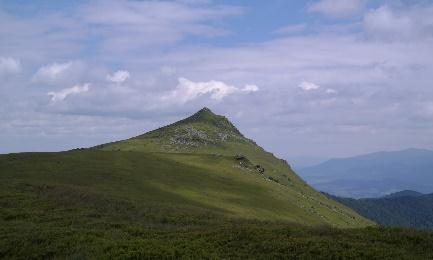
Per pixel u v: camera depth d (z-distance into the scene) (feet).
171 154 433.48
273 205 312.09
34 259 88.02
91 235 102.83
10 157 281.33
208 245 95.81
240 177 383.04
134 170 297.74
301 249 92.38
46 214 136.56
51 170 255.09
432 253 92.17
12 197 158.10
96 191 193.36
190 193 268.62
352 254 88.48
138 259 84.48
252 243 96.89
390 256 88.17
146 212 153.38
